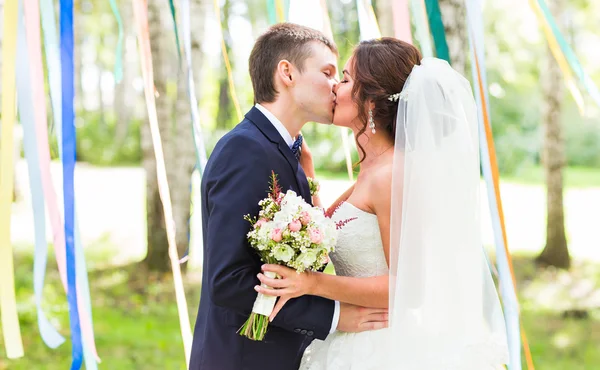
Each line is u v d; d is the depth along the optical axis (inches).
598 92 101.1
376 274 77.9
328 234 68.9
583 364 193.8
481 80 98.3
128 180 576.1
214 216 70.4
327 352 77.4
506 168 614.5
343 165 477.4
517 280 284.0
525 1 553.6
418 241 73.5
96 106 800.3
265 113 76.4
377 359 74.0
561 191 299.6
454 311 73.7
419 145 74.3
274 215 68.1
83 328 94.5
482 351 75.2
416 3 105.6
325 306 73.7
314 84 77.8
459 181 75.0
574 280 280.1
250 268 70.6
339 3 340.2
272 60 77.5
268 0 111.6
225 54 109.7
